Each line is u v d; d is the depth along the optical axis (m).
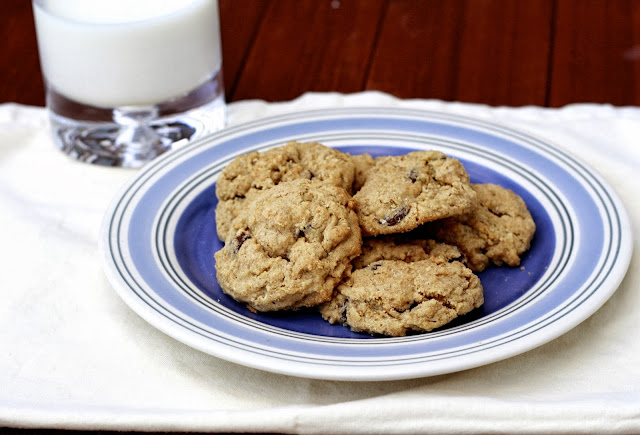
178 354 0.65
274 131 0.77
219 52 0.82
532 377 0.63
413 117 0.78
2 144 0.81
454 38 0.96
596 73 0.91
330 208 0.67
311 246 0.66
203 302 0.65
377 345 0.62
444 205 0.67
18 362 0.65
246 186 0.71
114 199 0.71
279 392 0.63
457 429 0.60
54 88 0.80
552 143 0.75
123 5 0.78
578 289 0.64
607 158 0.78
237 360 0.61
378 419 0.60
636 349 0.64
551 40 0.95
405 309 0.65
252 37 0.96
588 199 0.71
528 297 0.66
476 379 0.63
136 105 0.79
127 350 0.65
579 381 0.63
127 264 0.66
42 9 0.78
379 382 0.63
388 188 0.68
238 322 0.64
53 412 0.61
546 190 0.72
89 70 0.78
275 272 0.65
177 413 0.61
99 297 0.68
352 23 0.97
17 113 0.85
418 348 0.61
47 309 0.68
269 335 0.62
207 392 0.63
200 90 0.81
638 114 0.84
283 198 0.67
